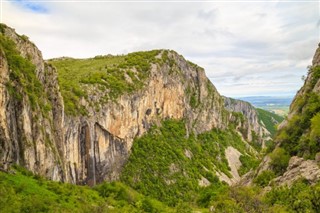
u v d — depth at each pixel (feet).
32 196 181.57
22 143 230.48
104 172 419.13
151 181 468.75
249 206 179.52
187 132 633.61
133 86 505.66
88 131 396.78
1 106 212.43
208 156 640.58
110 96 453.58
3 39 247.70
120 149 458.09
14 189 182.50
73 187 253.24
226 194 227.20
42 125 263.49
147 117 538.06
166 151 532.32
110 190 305.73
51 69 318.24
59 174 281.74
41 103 271.28
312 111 279.90
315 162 221.25
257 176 285.02
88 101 416.26
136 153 488.02
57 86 318.86
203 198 342.23
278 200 183.62
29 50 282.77
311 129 255.50
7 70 226.79
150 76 552.00
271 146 324.39
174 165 518.37
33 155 240.73
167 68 611.47
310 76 328.08
